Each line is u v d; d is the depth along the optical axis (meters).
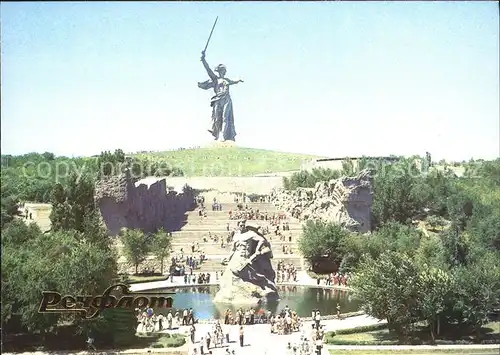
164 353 79.81
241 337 84.25
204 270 146.88
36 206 145.25
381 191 171.75
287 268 143.12
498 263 102.88
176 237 170.88
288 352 80.38
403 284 86.19
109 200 154.75
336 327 95.12
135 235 141.12
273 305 112.38
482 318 85.38
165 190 184.50
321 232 146.12
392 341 86.12
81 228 126.94
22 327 86.88
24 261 89.19
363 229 161.25
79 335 84.75
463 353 79.00
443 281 85.62
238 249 116.44
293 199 189.12
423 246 113.25
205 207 198.00
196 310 107.75
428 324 90.62
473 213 137.50
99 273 84.62
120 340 84.25
